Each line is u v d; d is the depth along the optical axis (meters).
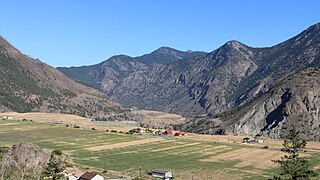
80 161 128.62
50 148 149.38
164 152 149.75
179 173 113.50
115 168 119.44
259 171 115.25
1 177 72.25
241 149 158.00
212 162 130.50
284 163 60.09
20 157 95.38
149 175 110.88
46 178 92.00
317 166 115.69
